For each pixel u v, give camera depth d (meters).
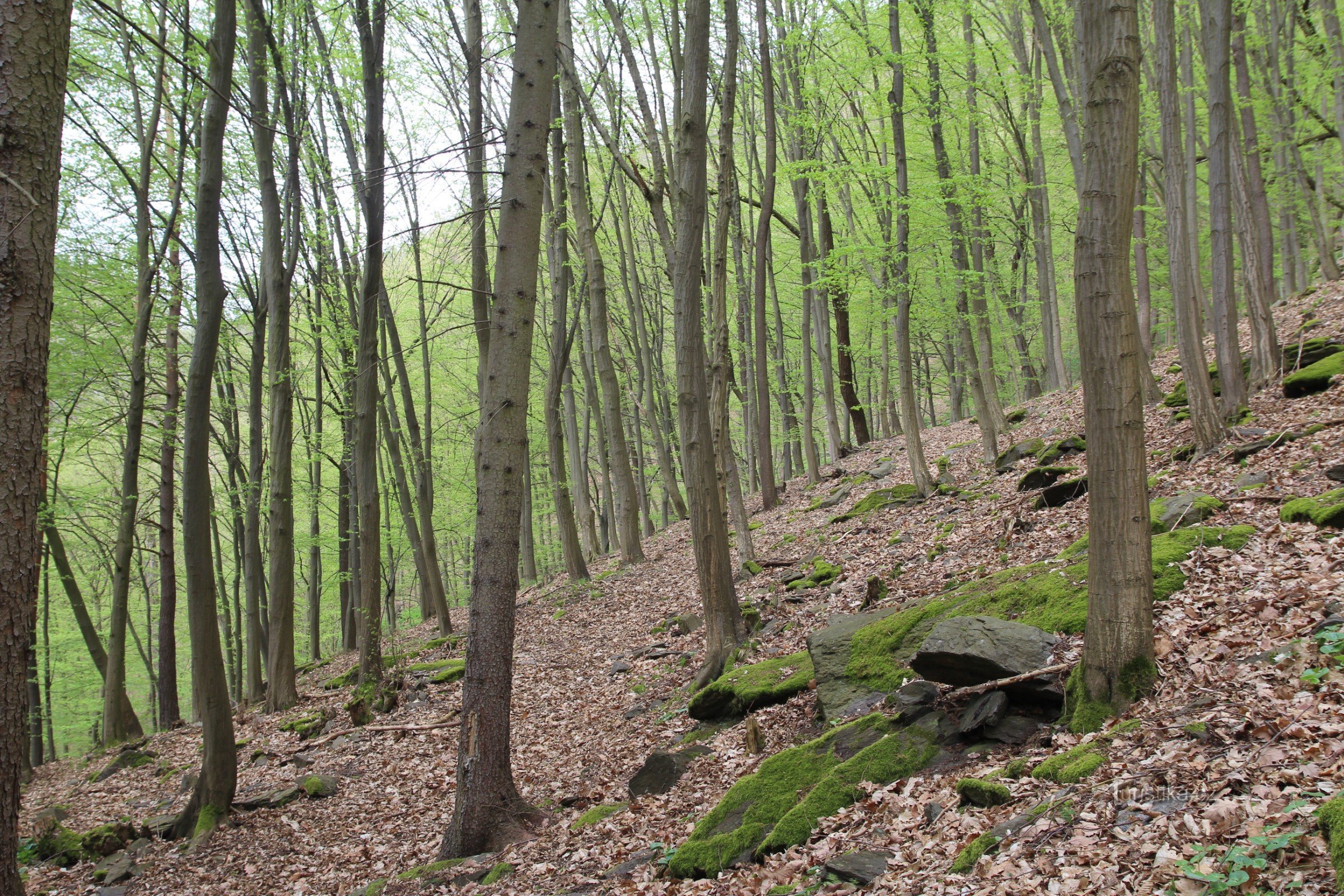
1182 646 4.98
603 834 6.24
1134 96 4.46
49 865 8.64
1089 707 4.73
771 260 23.25
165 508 16.52
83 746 30.91
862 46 13.39
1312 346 11.16
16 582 3.44
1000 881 3.49
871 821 4.75
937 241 15.52
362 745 11.02
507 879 5.85
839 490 17.45
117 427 15.98
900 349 13.79
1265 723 3.86
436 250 19.36
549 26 7.11
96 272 14.24
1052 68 12.73
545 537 36.62
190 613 9.00
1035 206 20.02
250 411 14.28
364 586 13.31
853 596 10.02
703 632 11.59
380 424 20.44
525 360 7.09
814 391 27.45
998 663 5.26
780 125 20.88
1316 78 17.08
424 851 7.40
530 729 10.05
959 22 15.03
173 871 8.03
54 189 3.63
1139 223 16.55
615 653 12.27
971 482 13.95
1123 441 4.67
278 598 14.23
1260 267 11.13
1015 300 24.83
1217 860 3.02
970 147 14.95
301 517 27.23
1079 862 3.38
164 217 14.18
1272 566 5.68
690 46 8.93
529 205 7.05
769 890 4.42
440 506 28.09
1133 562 4.69
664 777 6.93
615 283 27.11
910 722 5.64
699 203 9.11
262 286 14.82
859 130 16.84
